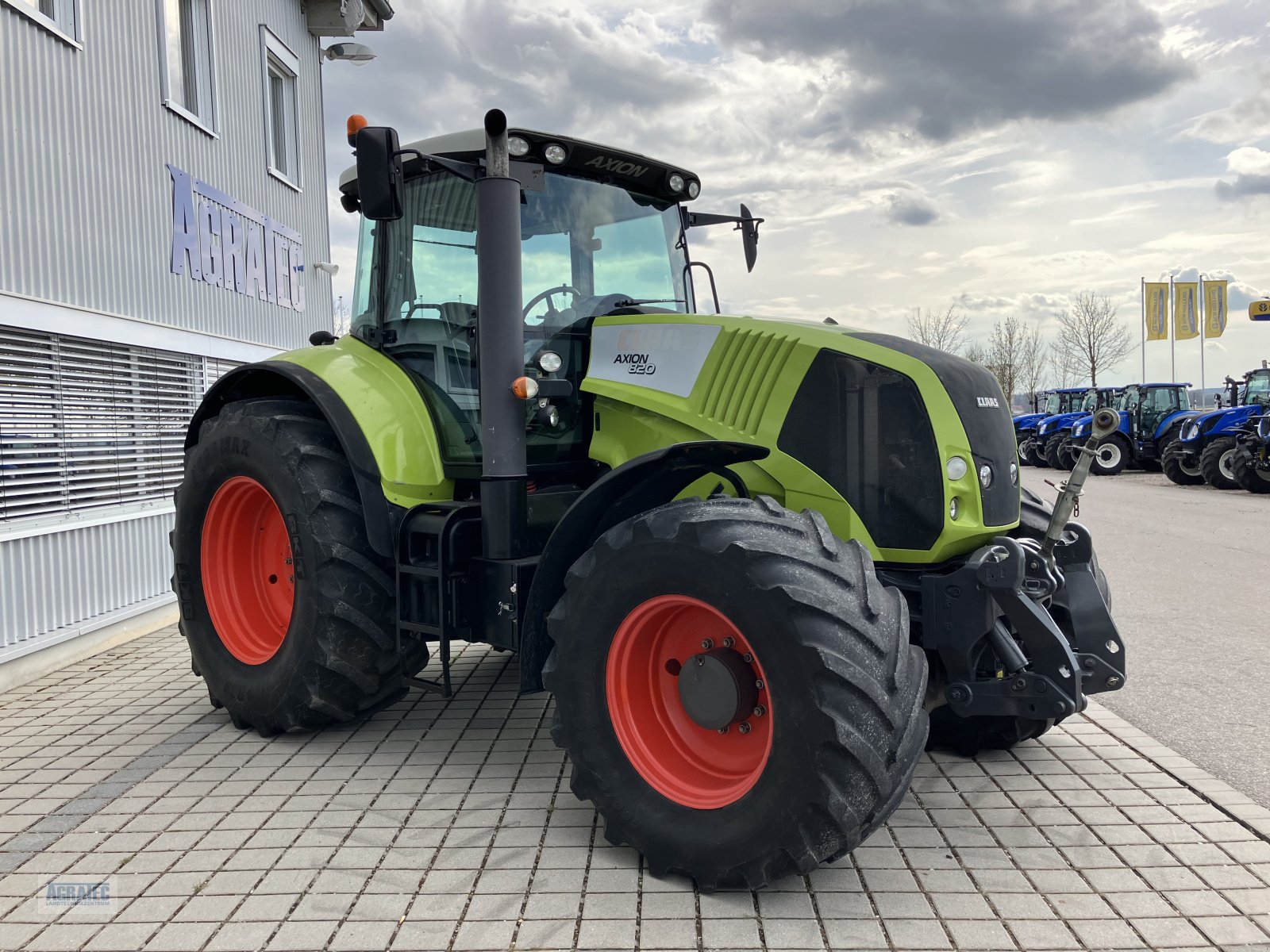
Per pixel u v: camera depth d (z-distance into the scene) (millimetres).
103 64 5934
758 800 2514
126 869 2771
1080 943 2344
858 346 3100
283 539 4262
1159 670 5004
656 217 4105
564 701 2871
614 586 2773
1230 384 18219
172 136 6797
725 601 2551
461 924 2445
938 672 3158
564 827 3059
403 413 3842
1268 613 6395
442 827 3049
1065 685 2863
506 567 3332
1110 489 17016
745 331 3301
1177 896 2578
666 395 3418
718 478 3262
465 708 4391
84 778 3533
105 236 5906
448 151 3705
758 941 2361
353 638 3723
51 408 5395
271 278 8633
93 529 5719
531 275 3652
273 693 3830
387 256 4109
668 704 2904
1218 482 16438
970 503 2986
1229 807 3180
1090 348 41062
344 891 2625
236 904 2557
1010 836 2969
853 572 2547
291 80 9391
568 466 3727
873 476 3023
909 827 3047
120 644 5910
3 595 4918
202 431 4418
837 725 2361
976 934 2387
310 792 3369
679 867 2641
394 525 3666
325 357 4176
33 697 4711
